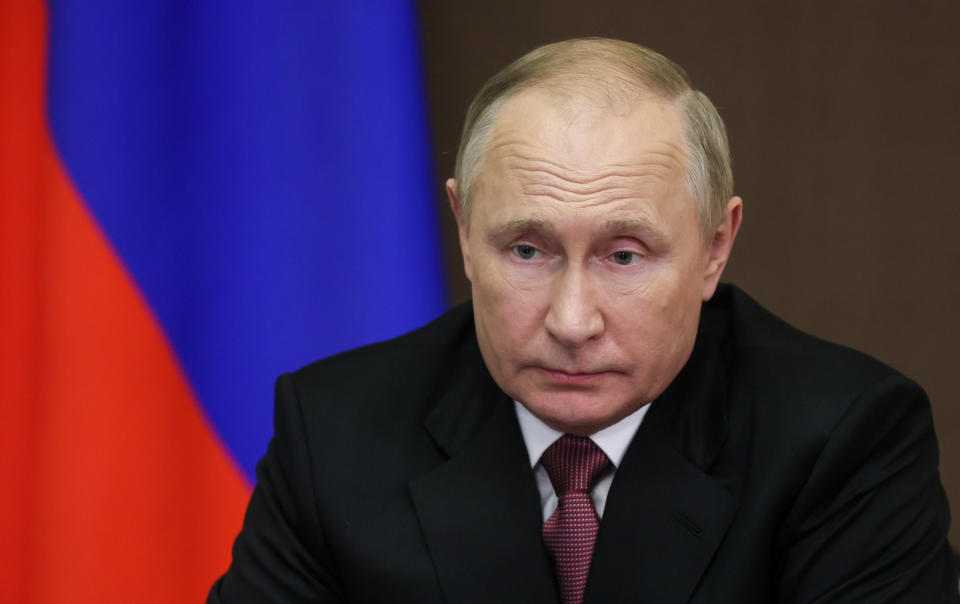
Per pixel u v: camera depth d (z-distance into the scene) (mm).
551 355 4090
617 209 3896
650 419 4605
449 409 4887
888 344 8883
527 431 4707
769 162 8852
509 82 4160
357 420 4906
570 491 4574
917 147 8766
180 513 7488
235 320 7539
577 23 8750
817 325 8914
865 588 4266
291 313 7594
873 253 8844
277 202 7598
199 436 7504
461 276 8938
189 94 7570
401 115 7824
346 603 4801
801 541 4406
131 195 7383
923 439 4586
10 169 7359
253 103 7609
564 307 3973
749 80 8805
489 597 4426
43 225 7324
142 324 7379
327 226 7695
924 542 4371
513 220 3979
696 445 4570
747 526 4340
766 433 4508
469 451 4719
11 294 7387
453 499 4586
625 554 4395
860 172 8805
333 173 7711
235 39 7609
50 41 7406
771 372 4746
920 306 8836
